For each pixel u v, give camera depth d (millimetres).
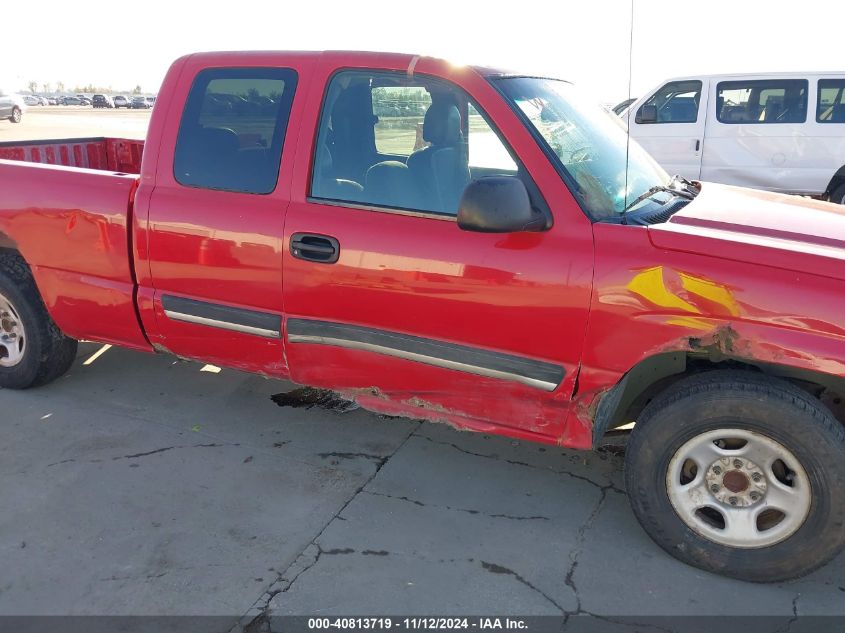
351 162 3115
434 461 3559
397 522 3041
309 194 3109
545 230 2717
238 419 3943
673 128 9586
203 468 3428
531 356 2809
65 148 5188
